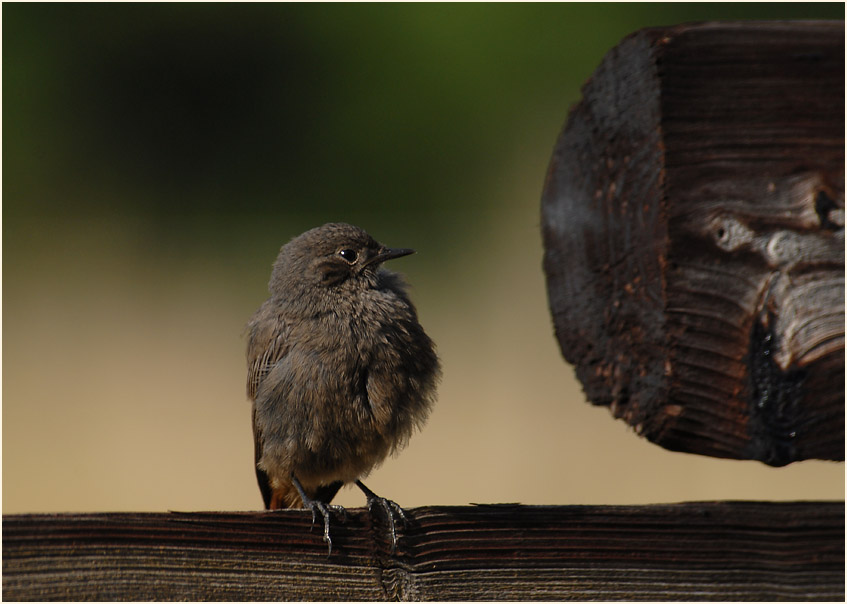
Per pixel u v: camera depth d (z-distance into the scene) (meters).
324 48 33.84
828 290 6.07
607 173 6.73
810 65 6.16
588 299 6.94
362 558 6.45
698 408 6.20
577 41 32.16
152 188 33.72
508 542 6.57
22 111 33.09
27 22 33.25
